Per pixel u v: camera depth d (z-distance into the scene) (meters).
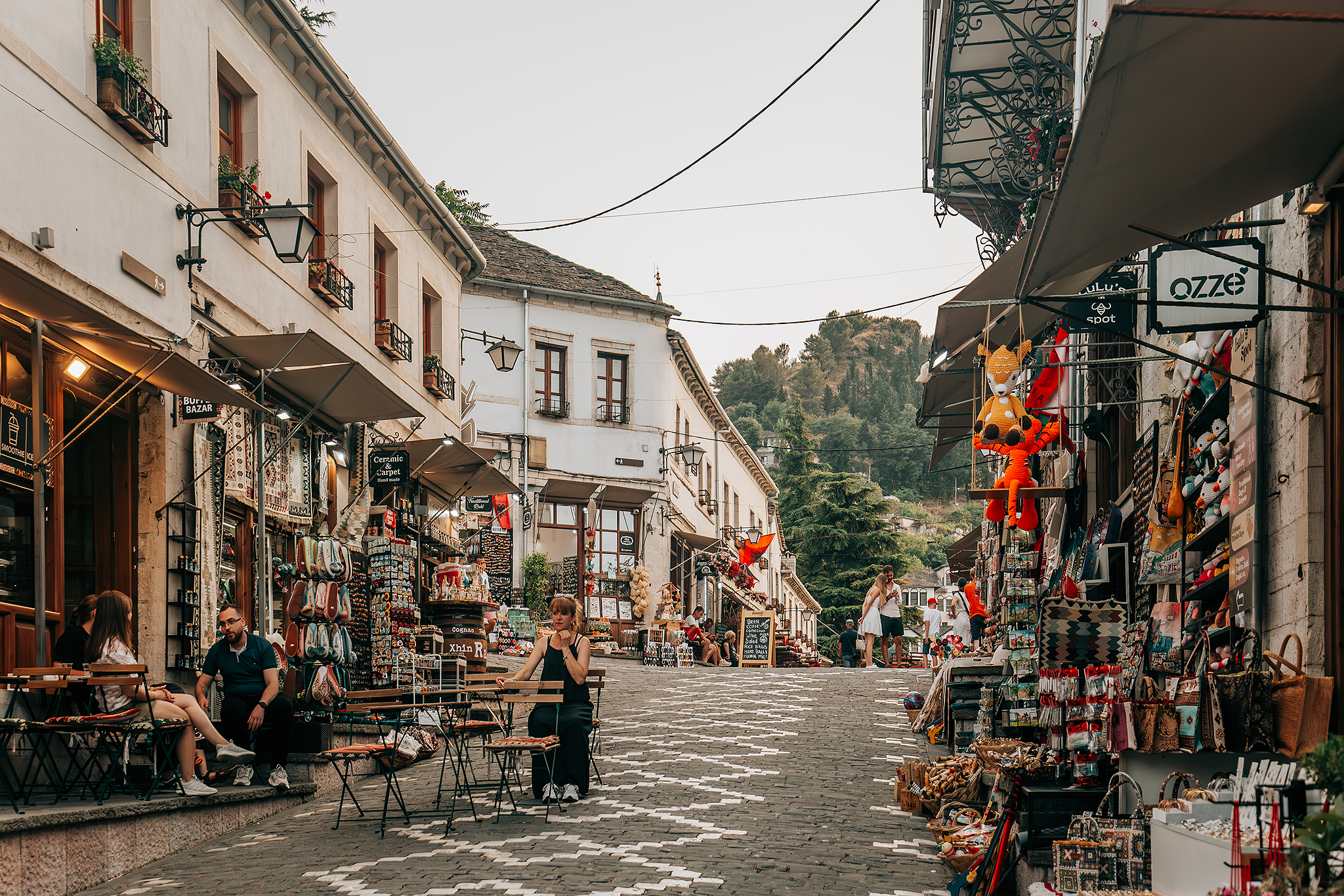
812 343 153.12
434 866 7.19
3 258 7.26
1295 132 4.99
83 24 10.33
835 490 65.81
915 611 61.22
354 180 17.23
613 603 32.66
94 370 10.58
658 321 34.59
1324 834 3.37
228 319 12.86
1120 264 8.77
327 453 15.30
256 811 9.39
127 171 10.90
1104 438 12.44
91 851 7.07
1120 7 3.97
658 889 6.51
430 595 16.66
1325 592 6.00
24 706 8.48
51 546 9.76
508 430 31.44
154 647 11.06
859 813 8.93
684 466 37.47
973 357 11.84
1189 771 6.09
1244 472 7.24
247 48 13.77
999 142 17.47
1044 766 6.49
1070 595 8.76
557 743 9.11
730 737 13.28
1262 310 6.32
